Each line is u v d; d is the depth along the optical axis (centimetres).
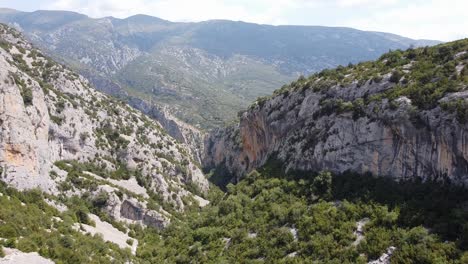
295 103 7725
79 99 11675
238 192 7469
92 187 8431
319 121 6638
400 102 5278
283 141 7750
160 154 12912
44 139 7975
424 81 5344
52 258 4947
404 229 4309
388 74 5988
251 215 6297
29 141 6994
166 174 12112
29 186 6719
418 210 4438
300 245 4847
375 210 4797
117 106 13850
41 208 6469
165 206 10400
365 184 5341
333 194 5559
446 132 4625
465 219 4009
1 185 6159
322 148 6244
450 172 4566
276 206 5934
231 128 18450
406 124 5081
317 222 5066
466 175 4425
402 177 5069
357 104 5925
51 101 9512
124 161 10881
